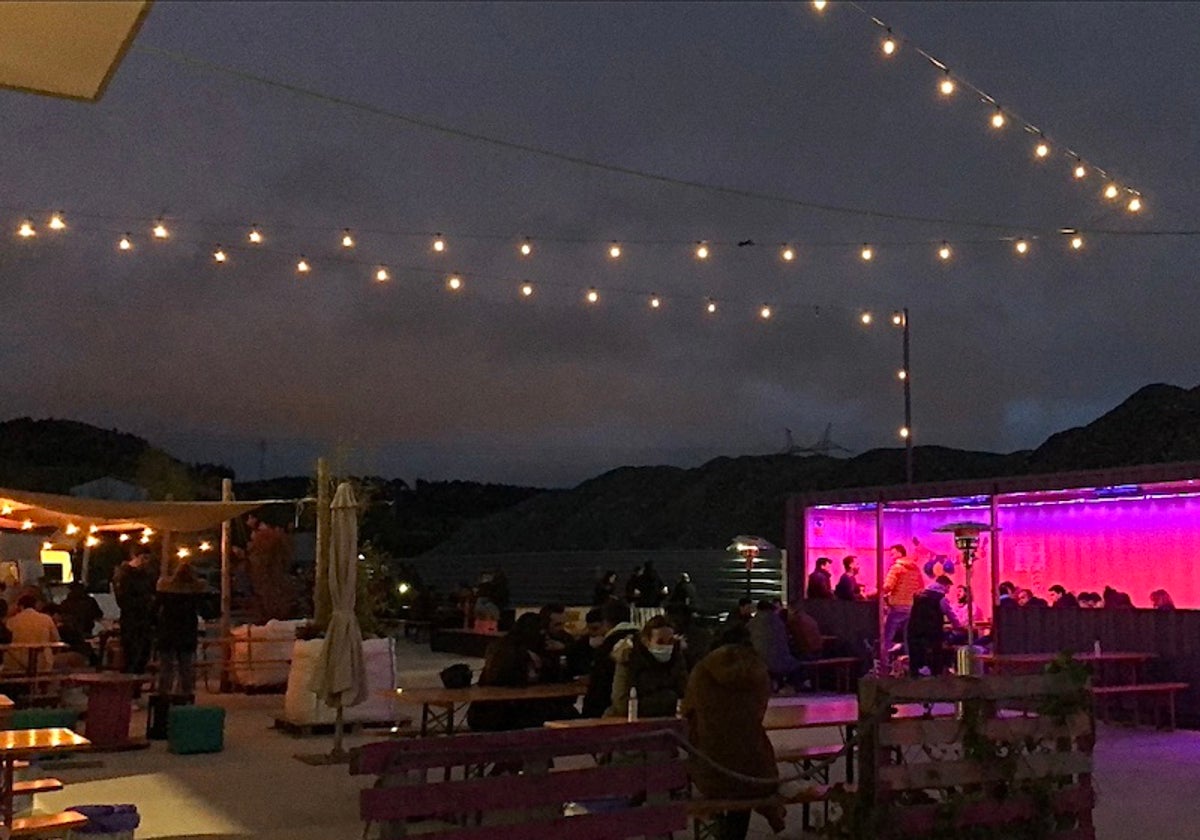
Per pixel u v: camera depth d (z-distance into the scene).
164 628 13.05
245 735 13.16
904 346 29.56
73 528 18.62
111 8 4.24
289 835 8.00
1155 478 14.96
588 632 12.83
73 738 6.89
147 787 9.86
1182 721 13.89
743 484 49.22
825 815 7.72
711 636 10.59
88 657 18.33
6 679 14.71
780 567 25.47
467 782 5.47
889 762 6.47
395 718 13.72
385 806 5.24
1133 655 13.88
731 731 7.30
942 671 16.00
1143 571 17.78
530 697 9.92
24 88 5.00
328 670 11.45
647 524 48.53
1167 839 7.93
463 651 25.80
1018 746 6.83
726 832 7.30
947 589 18.33
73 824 6.70
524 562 35.81
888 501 19.14
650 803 6.04
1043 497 18.34
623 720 8.19
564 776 5.74
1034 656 14.41
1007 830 6.72
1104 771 10.66
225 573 18.33
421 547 54.84
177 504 16.23
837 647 17.88
